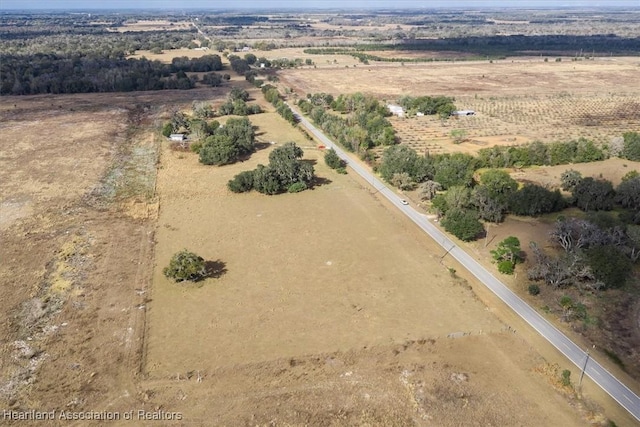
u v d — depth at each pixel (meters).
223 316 58.62
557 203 86.25
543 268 64.31
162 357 52.03
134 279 65.94
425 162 100.50
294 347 53.62
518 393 47.75
